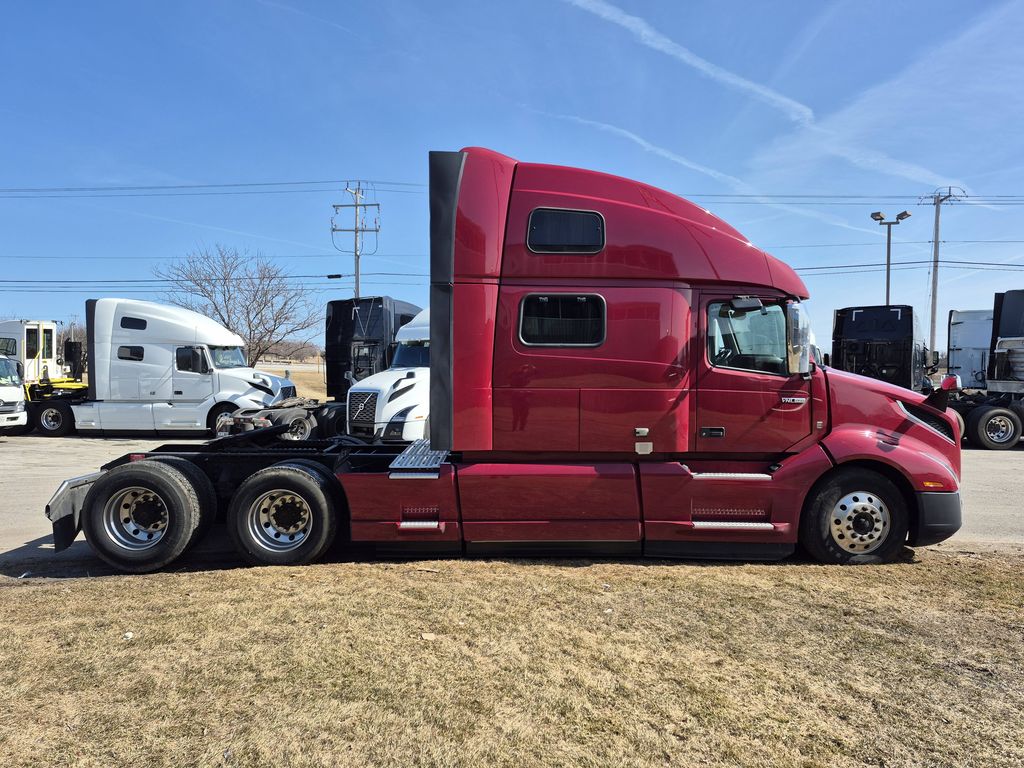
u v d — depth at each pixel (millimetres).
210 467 5652
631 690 3010
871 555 4996
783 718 2779
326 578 4672
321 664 3260
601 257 4902
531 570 4816
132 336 14852
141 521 5109
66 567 5219
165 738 2629
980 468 10242
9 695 2971
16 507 7484
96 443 14305
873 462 5020
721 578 4621
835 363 16609
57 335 19750
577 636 3596
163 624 3789
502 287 4906
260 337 36438
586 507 4949
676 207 5035
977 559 5141
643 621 3818
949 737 2656
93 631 3691
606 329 4887
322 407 13797
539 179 4957
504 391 4918
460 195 4910
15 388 15328
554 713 2807
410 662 3283
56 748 2561
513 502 4965
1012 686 3072
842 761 2492
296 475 5062
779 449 5020
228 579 4684
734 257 5000
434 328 4930
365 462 5367
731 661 3311
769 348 5043
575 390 4906
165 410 14797
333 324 17703
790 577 4645
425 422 9539
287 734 2650
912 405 5137
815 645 3502
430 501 4992
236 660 3311
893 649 3457
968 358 16125
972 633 3668
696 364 4949
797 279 5176
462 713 2805
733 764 2467
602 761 2479
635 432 4914
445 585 4465
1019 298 12898
